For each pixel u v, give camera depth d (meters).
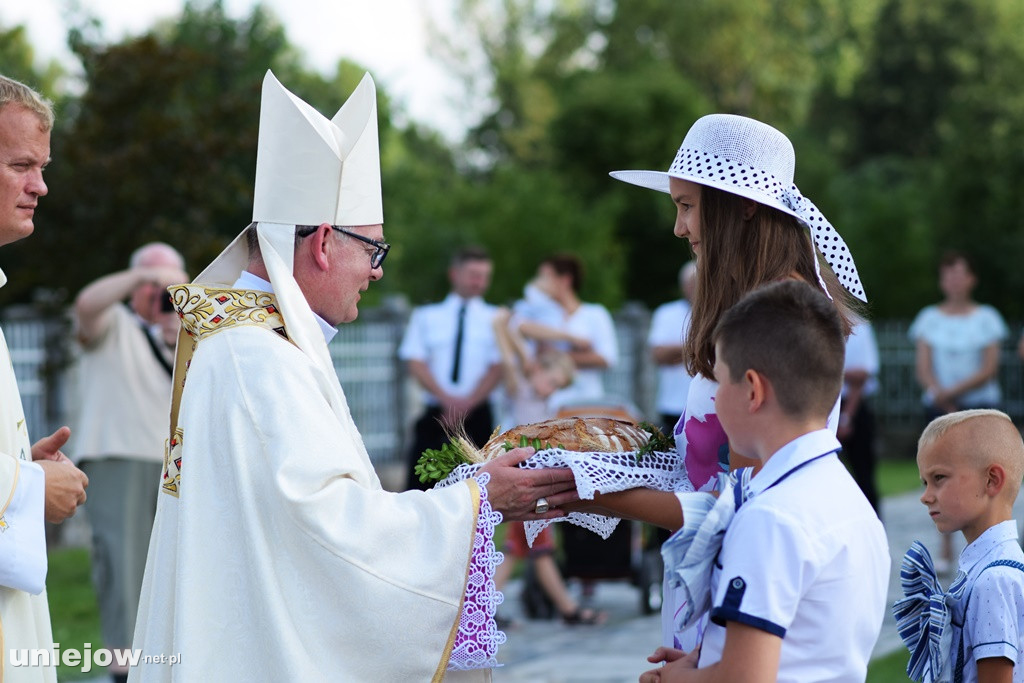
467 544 2.82
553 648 6.83
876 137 39.19
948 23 37.19
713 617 2.22
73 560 10.17
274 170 3.04
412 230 22.14
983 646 2.94
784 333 2.32
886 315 23.80
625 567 7.75
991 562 3.00
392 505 2.81
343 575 2.71
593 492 2.80
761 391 2.33
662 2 33.50
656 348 8.87
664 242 27.03
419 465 3.08
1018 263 23.34
